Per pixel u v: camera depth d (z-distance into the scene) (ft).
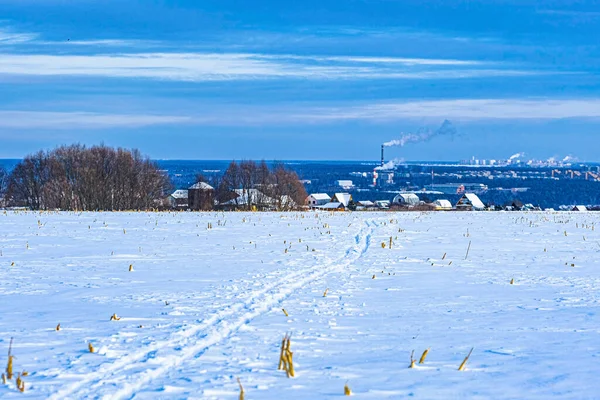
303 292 53.21
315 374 29.66
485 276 62.90
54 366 30.83
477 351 33.83
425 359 32.17
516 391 26.89
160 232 110.52
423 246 91.15
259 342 35.76
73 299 49.62
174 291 53.01
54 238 99.60
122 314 43.45
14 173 320.91
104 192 288.51
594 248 89.35
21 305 47.19
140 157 315.37
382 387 27.61
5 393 26.81
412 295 51.90
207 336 37.09
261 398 26.11
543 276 63.05
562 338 36.76
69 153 309.63
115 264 70.85
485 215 177.06
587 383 27.89
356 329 39.27
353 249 86.53
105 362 31.37
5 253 80.89
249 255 79.05
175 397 26.27
